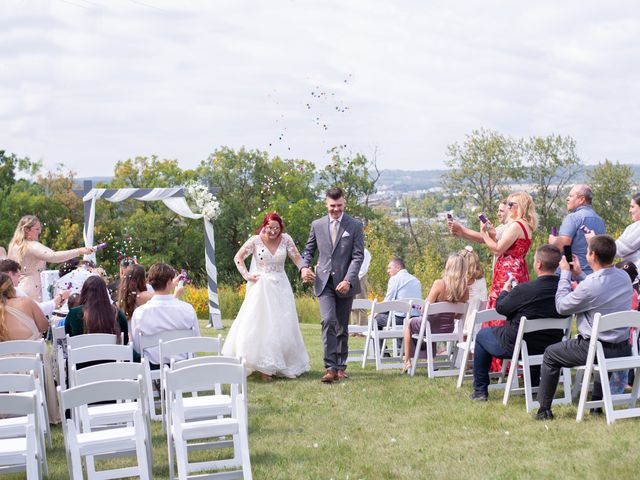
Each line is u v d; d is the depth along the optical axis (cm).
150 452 468
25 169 5012
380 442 553
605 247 580
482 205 4994
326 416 639
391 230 5019
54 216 4700
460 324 797
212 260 1521
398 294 953
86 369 479
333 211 792
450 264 800
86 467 491
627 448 505
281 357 801
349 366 898
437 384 754
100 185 1512
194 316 701
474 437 556
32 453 424
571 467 475
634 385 595
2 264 679
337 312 799
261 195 4762
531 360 635
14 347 583
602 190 5094
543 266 644
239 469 505
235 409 520
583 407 584
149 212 4403
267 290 809
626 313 568
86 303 648
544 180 4956
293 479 473
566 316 642
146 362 586
